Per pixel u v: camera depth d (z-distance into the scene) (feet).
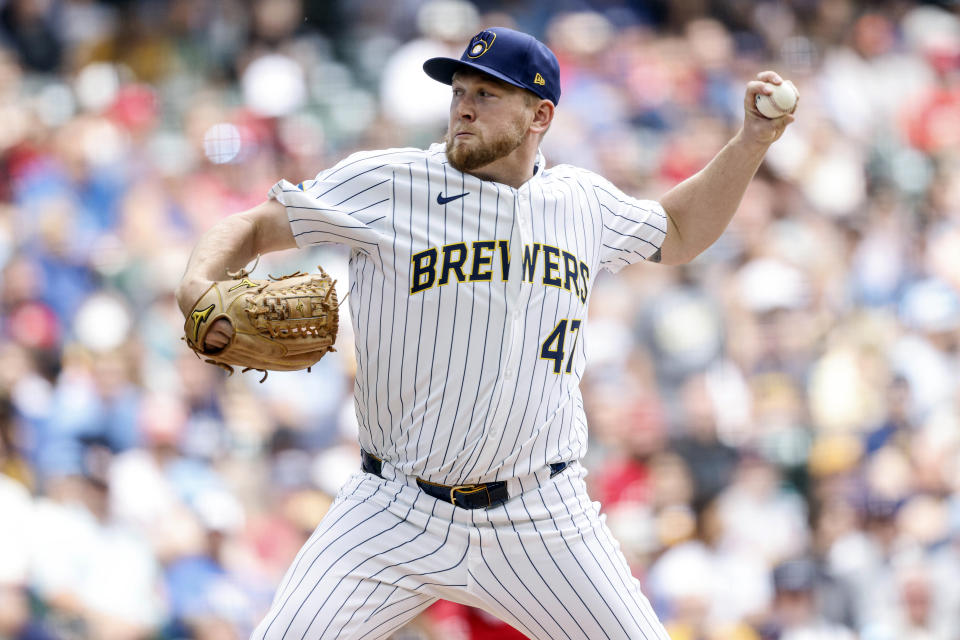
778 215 113.39
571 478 35.29
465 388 33.17
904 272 111.24
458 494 33.86
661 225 37.32
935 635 87.51
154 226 100.37
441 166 33.63
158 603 75.05
